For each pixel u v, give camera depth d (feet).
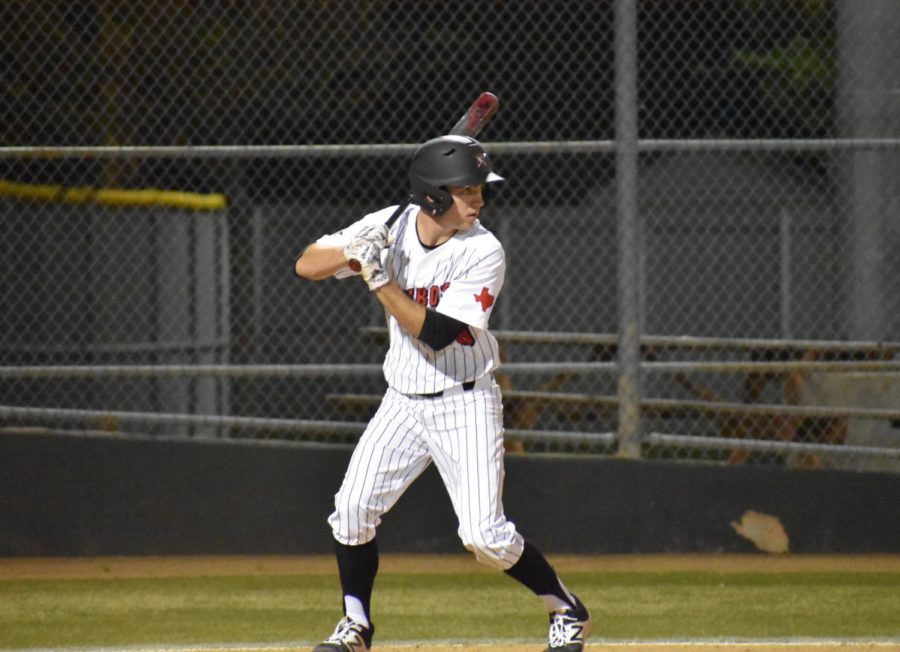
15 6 95.35
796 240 117.91
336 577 71.46
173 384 105.29
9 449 77.66
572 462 77.97
